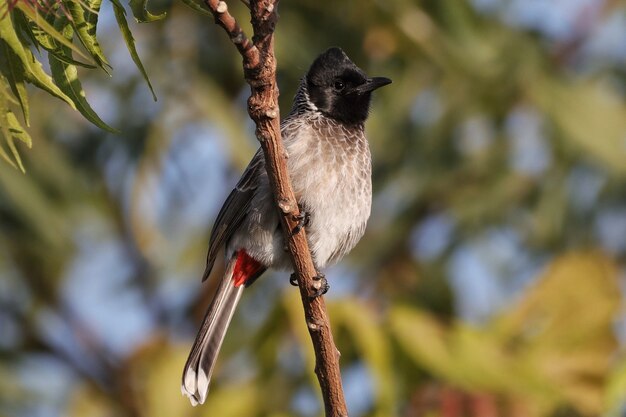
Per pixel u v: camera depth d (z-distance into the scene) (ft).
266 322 30.53
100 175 37.96
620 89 40.47
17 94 17.10
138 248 38.78
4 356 37.78
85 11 17.43
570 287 32.83
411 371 29.40
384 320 29.58
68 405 37.17
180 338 38.93
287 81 36.14
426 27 36.47
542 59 38.04
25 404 37.11
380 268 39.58
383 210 39.88
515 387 29.01
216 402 30.55
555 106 37.65
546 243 39.99
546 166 39.70
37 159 36.06
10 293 38.50
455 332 29.66
